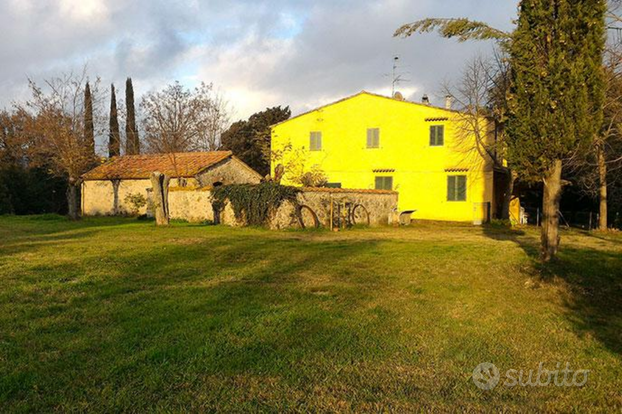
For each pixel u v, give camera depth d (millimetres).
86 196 30219
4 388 3396
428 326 5043
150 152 40125
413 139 26688
